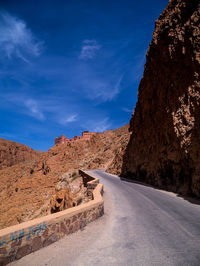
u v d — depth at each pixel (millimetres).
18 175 92875
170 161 14578
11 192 59125
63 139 140750
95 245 4473
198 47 11961
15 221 34719
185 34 13422
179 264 3393
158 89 18766
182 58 13812
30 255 3854
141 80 26031
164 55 16359
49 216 4828
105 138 113500
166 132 15906
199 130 10922
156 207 8758
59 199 14617
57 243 4559
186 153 11758
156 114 19531
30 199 44781
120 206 9398
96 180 17328
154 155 19328
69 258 3775
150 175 19266
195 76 12039
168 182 14859
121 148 41969
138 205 9461
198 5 12656
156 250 4074
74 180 32125
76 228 5598
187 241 4500
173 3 16016
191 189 10883
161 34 16562
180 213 7352
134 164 26281
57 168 82312
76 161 91562
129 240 4758
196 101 11523
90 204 6699
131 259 3686
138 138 26625
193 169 10961
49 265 3463
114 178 29188
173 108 14430
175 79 14961
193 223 5938
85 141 110938
